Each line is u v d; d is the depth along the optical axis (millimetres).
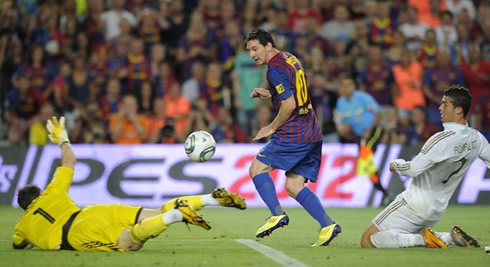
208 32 68000
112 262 23859
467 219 45281
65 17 71250
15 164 57281
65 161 27453
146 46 68438
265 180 29484
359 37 68625
